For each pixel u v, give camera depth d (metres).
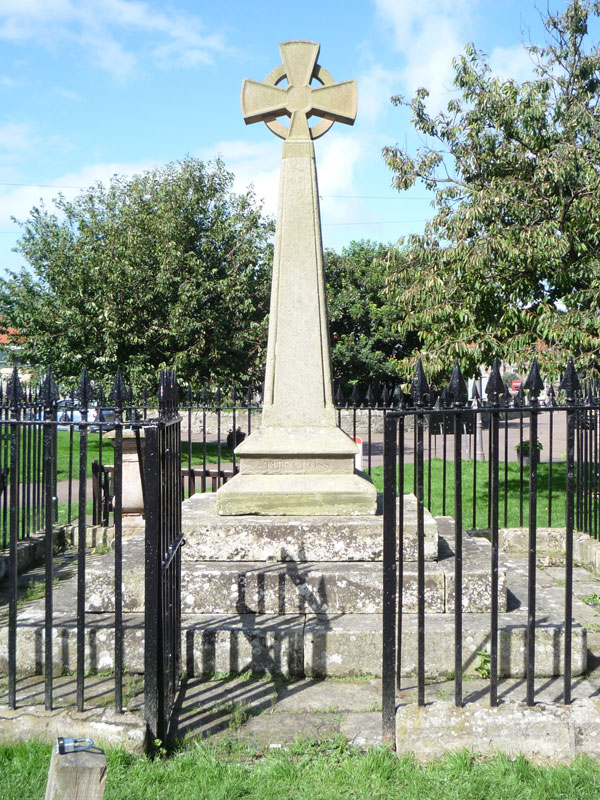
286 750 3.73
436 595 5.05
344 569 5.20
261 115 6.12
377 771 3.42
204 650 4.74
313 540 5.43
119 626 3.76
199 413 20.86
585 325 9.93
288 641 4.72
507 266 10.34
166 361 21.44
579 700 3.77
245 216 22.67
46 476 3.82
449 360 10.65
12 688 3.85
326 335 6.06
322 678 4.70
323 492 5.70
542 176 10.41
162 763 3.54
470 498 11.72
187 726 4.02
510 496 11.85
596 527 7.81
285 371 6.01
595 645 5.27
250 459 5.86
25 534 7.76
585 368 10.06
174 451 4.26
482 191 10.51
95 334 20.78
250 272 22.00
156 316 21.19
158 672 3.71
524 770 3.38
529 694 3.73
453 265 10.79
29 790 3.21
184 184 22.08
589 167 10.41
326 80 6.23
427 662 4.64
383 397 8.03
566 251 10.16
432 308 10.79
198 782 3.34
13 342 23.25
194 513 5.91
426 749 3.59
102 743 3.58
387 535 3.77
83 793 1.93
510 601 5.31
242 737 3.89
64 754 2.00
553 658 4.64
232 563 5.40
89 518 10.16
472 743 3.58
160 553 3.75
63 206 22.64
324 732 3.94
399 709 3.72
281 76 6.20
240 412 20.88
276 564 5.36
